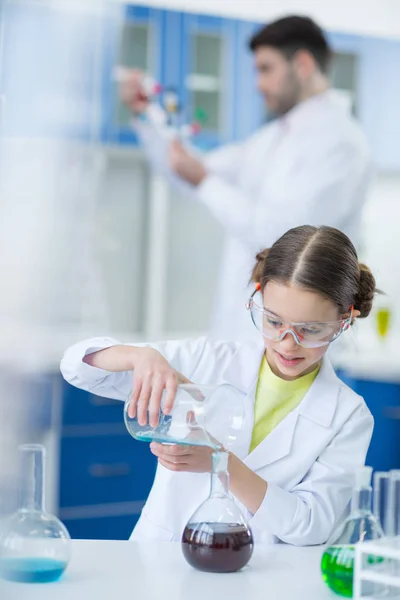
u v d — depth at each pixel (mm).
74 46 921
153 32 4250
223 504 1193
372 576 1019
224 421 1194
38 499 1132
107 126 4066
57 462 3484
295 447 1469
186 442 1203
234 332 3713
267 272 1367
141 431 1260
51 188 874
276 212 3457
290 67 3531
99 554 1250
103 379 1506
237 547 1162
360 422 1494
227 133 4359
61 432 3482
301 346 1336
